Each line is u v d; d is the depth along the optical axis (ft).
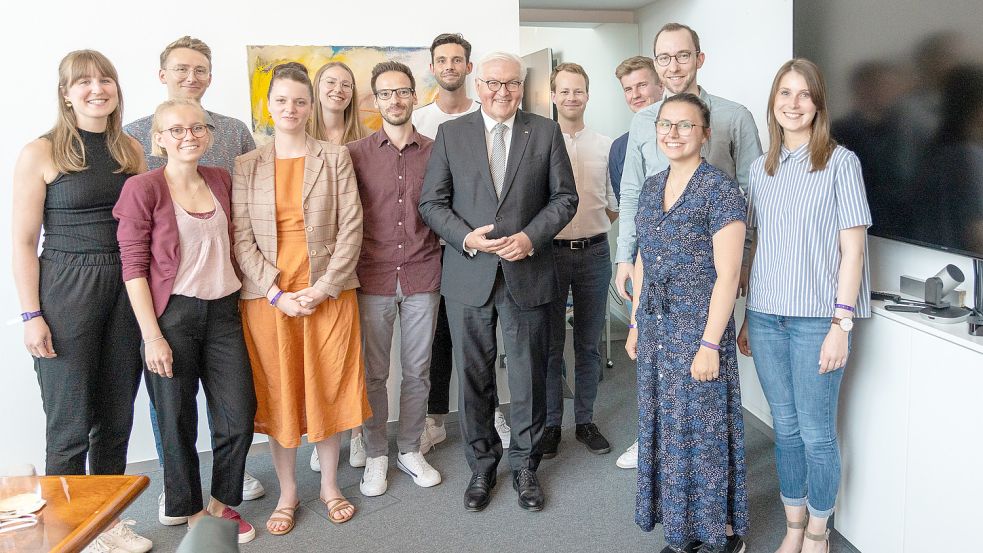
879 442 7.79
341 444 12.49
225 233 8.93
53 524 5.57
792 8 10.66
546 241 9.51
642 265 8.75
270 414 9.53
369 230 10.32
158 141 8.52
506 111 9.49
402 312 10.70
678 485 8.06
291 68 9.15
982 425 6.27
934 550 6.97
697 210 7.77
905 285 8.20
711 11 14.73
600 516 9.75
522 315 9.75
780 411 8.21
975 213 6.88
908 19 7.63
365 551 9.07
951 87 7.08
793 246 7.70
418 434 10.98
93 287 8.53
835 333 7.48
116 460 9.23
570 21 19.06
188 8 11.35
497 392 13.65
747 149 9.73
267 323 9.29
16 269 8.32
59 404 8.58
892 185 8.13
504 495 10.40
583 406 12.17
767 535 9.08
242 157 9.29
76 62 8.20
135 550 9.11
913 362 7.18
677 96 7.76
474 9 12.74
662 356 8.09
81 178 8.39
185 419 8.93
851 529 8.38
